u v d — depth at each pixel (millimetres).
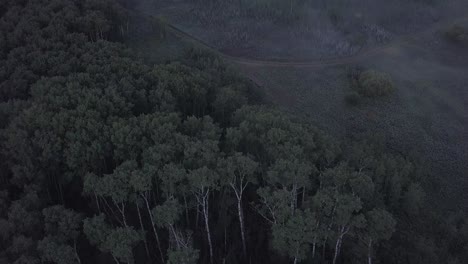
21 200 69125
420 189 87250
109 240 59500
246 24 171250
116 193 65875
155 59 133000
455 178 105625
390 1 182625
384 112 127375
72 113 83438
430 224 86688
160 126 78188
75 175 81812
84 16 136750
